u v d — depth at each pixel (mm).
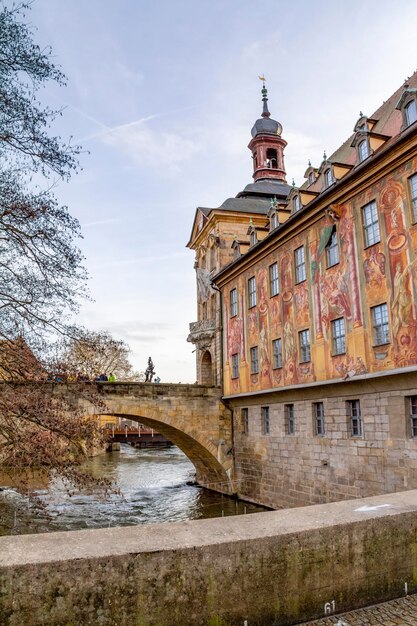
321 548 5062
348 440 21266
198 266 45125
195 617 4371
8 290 13086
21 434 13250
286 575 4828
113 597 4105
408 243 18156
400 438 18344
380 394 19516
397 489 18344
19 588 3850
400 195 18703
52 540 4488
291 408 26766
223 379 34594
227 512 28109
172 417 32719
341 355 21656
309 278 24594
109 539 4555
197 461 37656
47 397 14031
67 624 3936
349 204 21734
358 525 5348
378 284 19594
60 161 13180
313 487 23672
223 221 39531
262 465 29141
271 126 49906
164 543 4473
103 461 59562
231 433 33875
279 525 5129
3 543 4371
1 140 12734
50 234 13148
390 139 21156
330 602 5031
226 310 34969
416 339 17453
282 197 44969
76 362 14734
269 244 28281
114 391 31531
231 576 4566
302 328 25000
